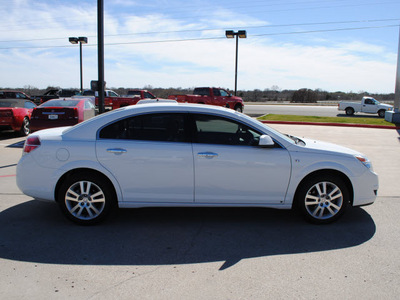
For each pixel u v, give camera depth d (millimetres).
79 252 3871
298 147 4648
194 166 4477
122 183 4496
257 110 31031
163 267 3572
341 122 18844
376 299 3041
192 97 23812
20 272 3432
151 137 4555
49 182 4496
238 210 5316
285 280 3338
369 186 4746
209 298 3031
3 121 11578
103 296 3045
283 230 4555
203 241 4199
